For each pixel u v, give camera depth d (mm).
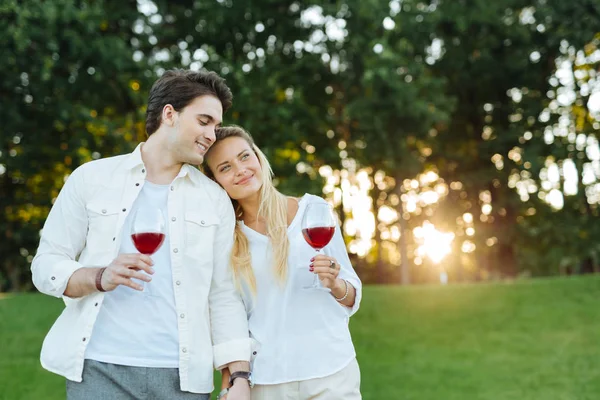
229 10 16750
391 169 19766
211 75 2883
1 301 11320
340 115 20328
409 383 7035
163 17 17531
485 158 21750
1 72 14141
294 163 18031
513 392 6598
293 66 17734
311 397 2979
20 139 16688
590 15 18016
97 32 14781
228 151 3045
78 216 2766
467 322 10227
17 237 20375
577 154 21797
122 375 2654
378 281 25328
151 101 2857
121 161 2822
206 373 2768
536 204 21547
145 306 2699
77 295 2629
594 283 12000
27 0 13180
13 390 6371
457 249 22531
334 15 17406
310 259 3057
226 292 2963
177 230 2773
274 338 3000
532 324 10031
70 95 15391
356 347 8945
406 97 17047
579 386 6773
